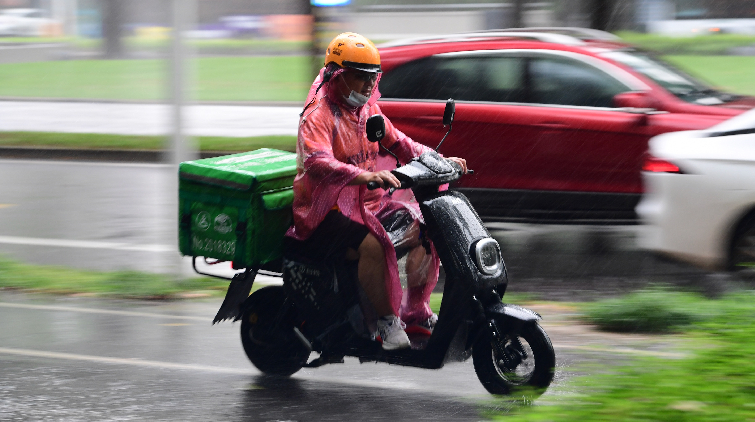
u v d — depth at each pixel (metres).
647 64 14.34
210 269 13.01
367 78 7.65
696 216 11.20
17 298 11.84
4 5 78.12
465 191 14.38
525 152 14.02
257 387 8.38
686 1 51.09
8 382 8.54
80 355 9.39
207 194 8.16
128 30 68.50
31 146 27.23
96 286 12.16
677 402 6.18
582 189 13.86
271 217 8.05
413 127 14.42
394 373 8.73
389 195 8.11
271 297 8.53
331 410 7.72
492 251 7.57
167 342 9.83
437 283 9.05
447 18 54.75
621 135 13.55
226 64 54.22
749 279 10.92
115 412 7.74
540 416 6.29
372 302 7.85
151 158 26.02
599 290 11.93
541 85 14.14
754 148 10.98
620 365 7.64
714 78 38.09
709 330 8.10
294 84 44.28
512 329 7.36
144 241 15.48
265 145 25.78
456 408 7.63
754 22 50.53
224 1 73.50
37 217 17.84
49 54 63.16
